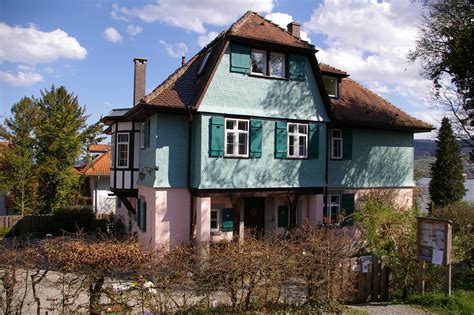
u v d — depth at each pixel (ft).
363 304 32.48
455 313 30.04
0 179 88.07
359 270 32.68
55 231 78.28
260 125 52.65
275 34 55.26
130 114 55.21
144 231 54.80
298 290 28.86
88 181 106.63
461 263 45.37
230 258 26.96
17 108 89.92
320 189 57.67
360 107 67.82
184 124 51.21
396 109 73.05
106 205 100.48
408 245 36.42
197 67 55.83
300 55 56.13
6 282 25.30
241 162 51.26
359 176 65.00
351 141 63.98
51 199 89.45
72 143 90.48
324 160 58.49
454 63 55.77
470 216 51.52
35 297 25.82
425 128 69.82
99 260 24.90
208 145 49.24
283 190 54.44
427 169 131.85
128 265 25.79
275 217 58.03
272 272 27.50
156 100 48.67
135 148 61.26
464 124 63.87
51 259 25.64
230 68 50.83
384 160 68.28
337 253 29.55
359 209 56.18
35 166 88.33
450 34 57.36
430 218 33.42
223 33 54.75
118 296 26.58
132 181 61.05
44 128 89.30
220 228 54.44
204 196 48.57
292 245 30.01
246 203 56.70
